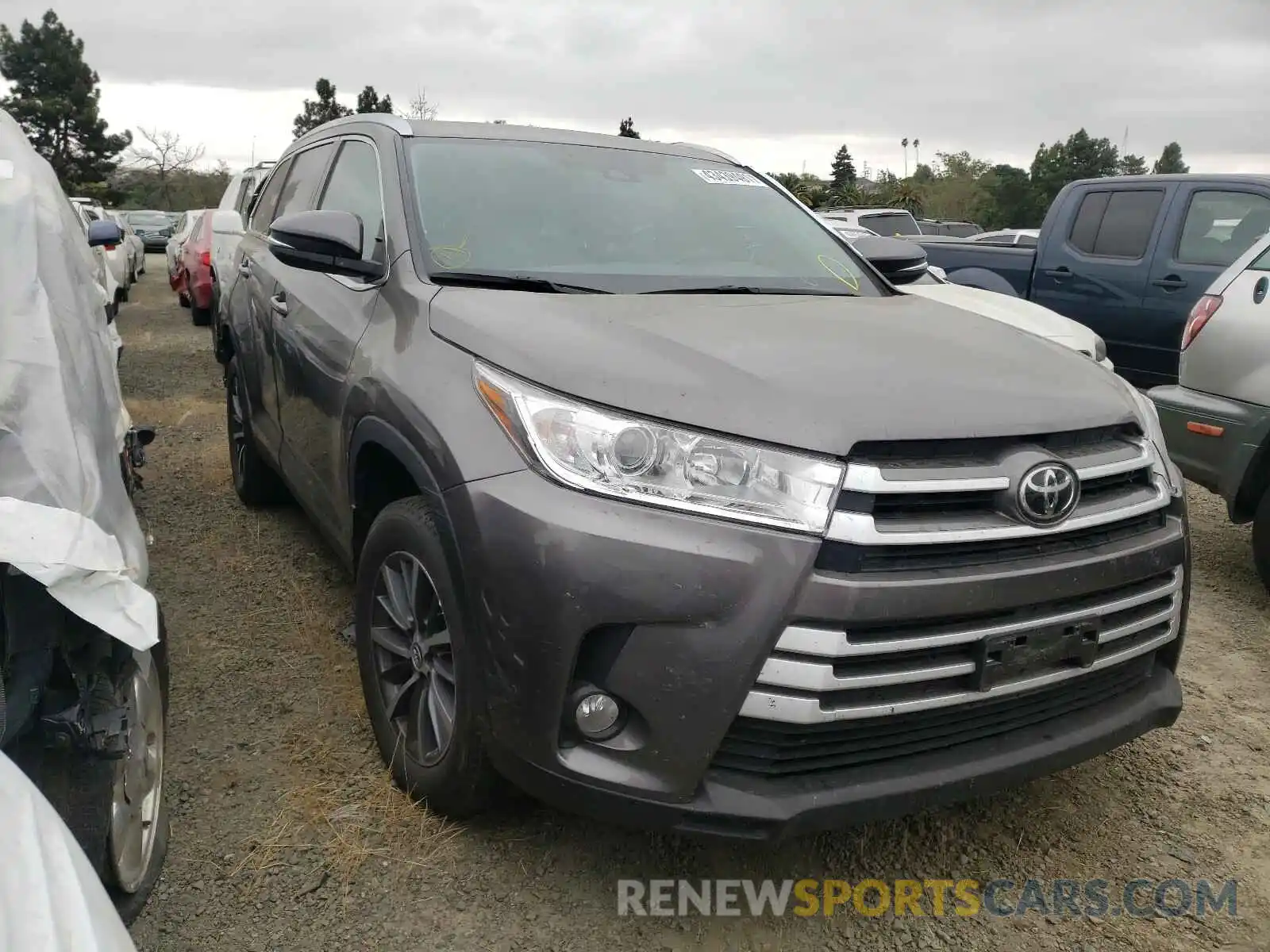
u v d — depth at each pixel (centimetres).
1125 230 732
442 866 248
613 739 211
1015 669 222
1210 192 684
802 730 207
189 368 965
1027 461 217
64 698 184
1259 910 248
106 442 221
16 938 105
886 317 286
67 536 169
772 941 232
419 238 299
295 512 507
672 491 205
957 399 222
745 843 213
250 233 498
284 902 234
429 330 262
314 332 335
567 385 218
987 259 845
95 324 264
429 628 254
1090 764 312
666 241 329
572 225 322
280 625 375
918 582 205
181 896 234
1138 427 251
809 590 200
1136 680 261
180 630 369
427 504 249
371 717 284
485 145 349
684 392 212
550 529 207
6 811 122
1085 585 225
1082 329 548
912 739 222
